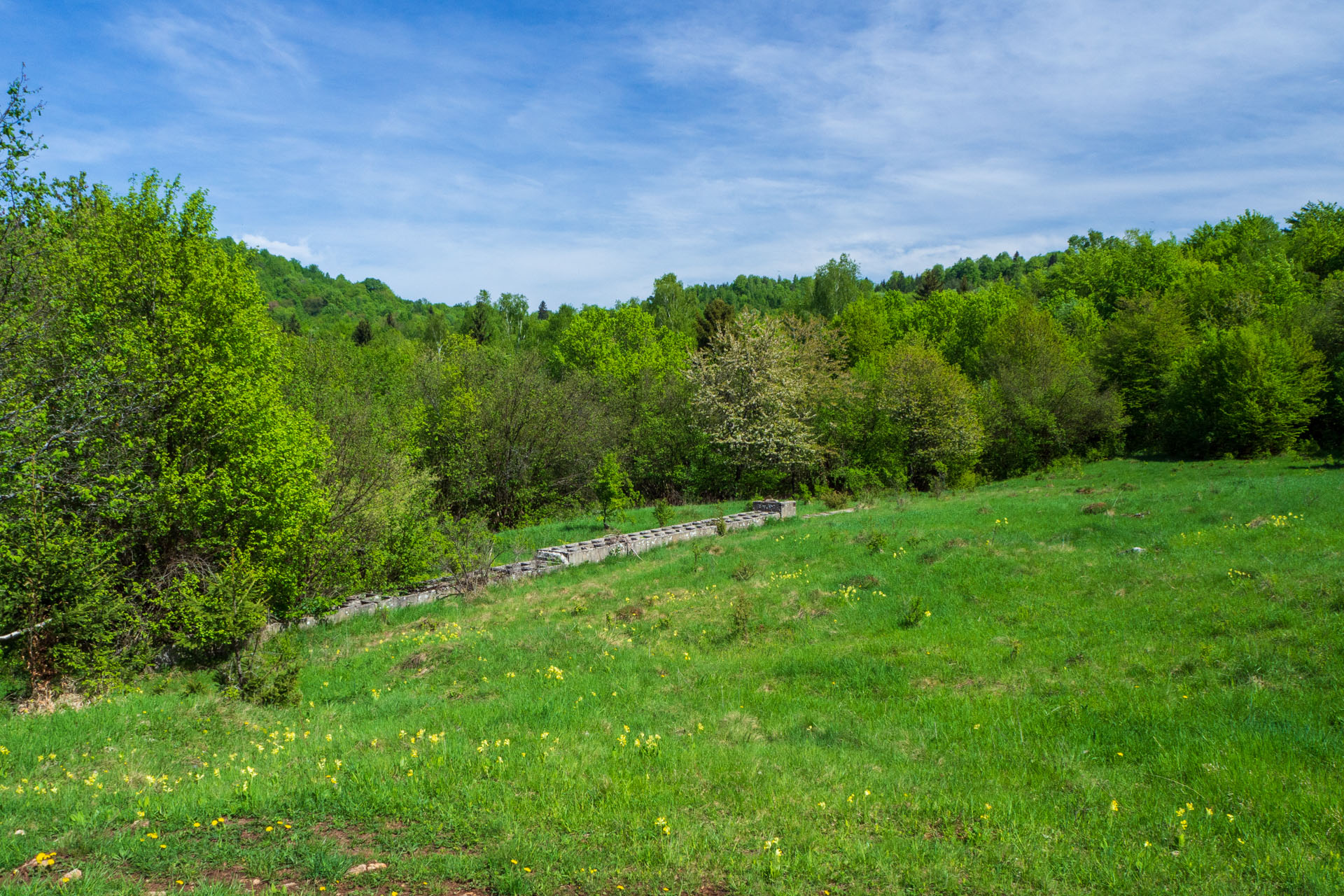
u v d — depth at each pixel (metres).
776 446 38.53
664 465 42.41
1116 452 41.41
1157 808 6.38
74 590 12.70
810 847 5.70
